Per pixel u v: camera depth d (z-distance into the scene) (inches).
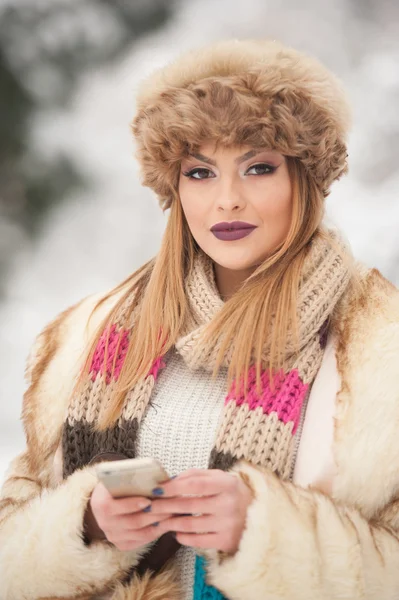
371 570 59.7
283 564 58.0
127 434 70.3
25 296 259.8
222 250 68.7
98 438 71.9
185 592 65.9
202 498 57.7
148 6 263.0
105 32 257.3
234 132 64.5
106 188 264.2
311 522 59.1
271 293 68.2
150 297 73.8
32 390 79.9
